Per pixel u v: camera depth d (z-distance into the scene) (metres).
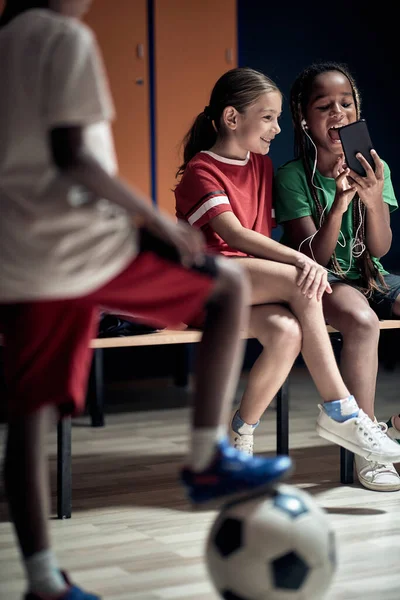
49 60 1.20
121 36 3.82
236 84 2.34
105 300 1.32
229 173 2.39
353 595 1.52
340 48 4.38
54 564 1.36
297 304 2.15
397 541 1.81
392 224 4.54
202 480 1.33
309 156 2.54
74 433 3.03
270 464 1.31
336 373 2.15
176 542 1.83
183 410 3.42
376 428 2.17
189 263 1.30
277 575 1.29
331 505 2.09
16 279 1.24
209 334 1.35
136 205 1.20
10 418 1.36
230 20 4.06
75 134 1.19
